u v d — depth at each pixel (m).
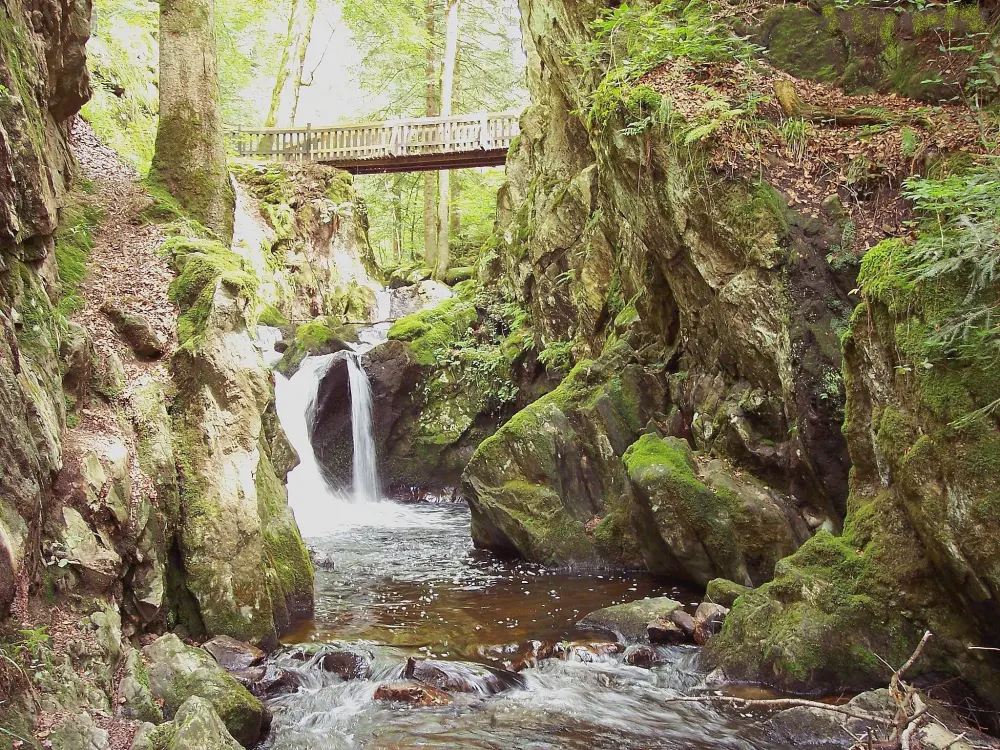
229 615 6.25
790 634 5.69
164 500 6.08
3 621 4.11
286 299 18.38
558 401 10.41
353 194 22.16
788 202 7.92
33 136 5.78
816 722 4.96
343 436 14.49
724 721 5.29
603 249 12.52
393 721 5.29
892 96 8.55
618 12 10.55
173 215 8.74
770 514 7.95
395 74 26.56
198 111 9.96
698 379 9.45
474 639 6.84
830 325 7.64
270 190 20.16
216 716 4.49
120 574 5.31
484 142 20.09
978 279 4.88
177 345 6.83
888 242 5.86
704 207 8.27
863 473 6.28
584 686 5.89
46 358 5.24
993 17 8.23
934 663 5.21
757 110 8.30
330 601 7.95
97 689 4.46
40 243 5.69
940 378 4.91
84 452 5.31
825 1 9.05
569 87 13.60
